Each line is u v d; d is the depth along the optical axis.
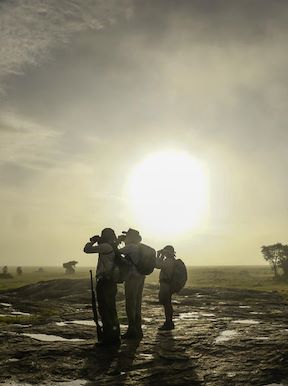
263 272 147.12
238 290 27.34
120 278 7.86
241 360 6.90
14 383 5.81
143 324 11.12
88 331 9.76
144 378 5.96
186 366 6.54
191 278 87.44
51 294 27.08
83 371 6.32
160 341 8.33
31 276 104.69
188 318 13.06
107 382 5.78
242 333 9.50
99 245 7.78
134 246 8.57
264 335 9.22
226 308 16.72
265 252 80.44
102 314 7.78
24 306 16.62
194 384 5.70
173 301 19.89
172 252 10.27
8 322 11.62
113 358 6.99
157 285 29.30
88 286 28.33
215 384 5.68
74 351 7.44
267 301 21.17
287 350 7.55
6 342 8.42
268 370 6.32
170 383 5.74
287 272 77.44
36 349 7.64
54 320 11.92
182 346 7.88
